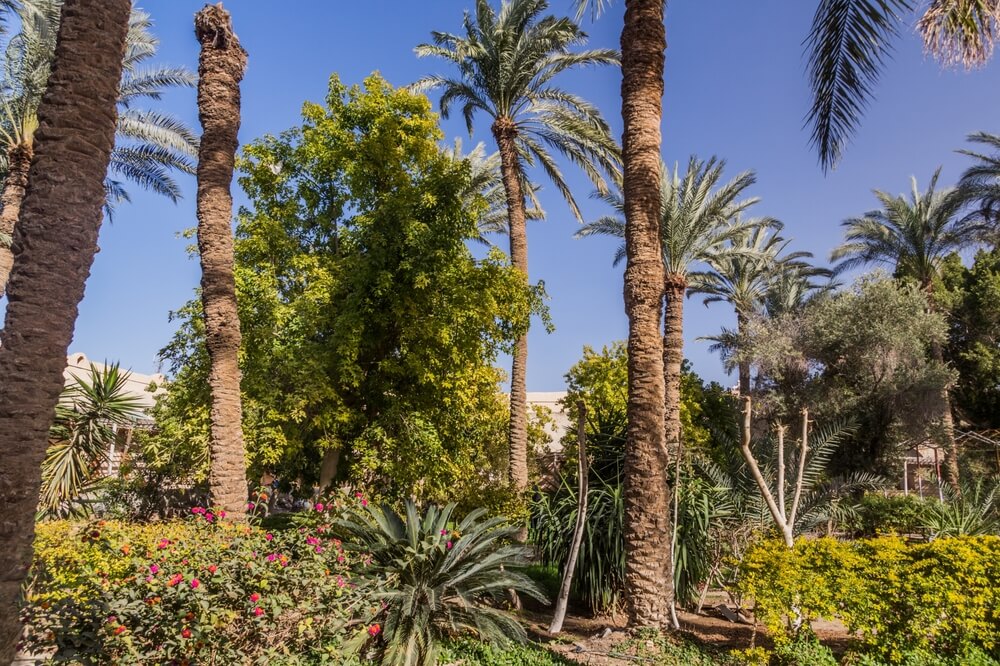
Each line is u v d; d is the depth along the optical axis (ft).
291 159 41.29
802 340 83.20
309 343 37.55
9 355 12.21
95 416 26.96
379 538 22.70
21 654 13.66
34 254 12.64
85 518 26.81
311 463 47.24
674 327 64.13
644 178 25.96
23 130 48.73
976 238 78.02
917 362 76.23
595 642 22.97
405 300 38.42
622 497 28.71
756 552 21.83
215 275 27.94
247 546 17.87
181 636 14.62
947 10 23.86
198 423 36.86
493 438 54.85
